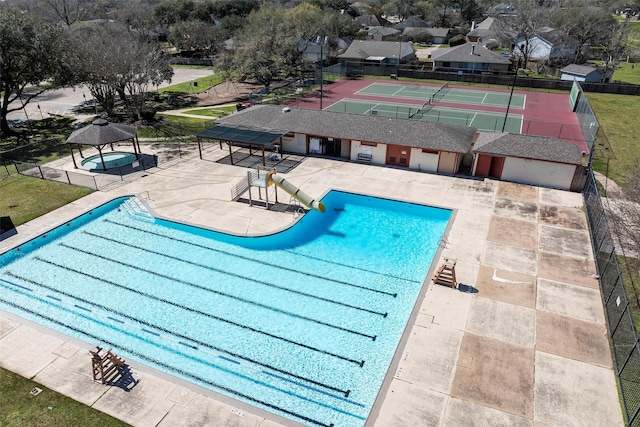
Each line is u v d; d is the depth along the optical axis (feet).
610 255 76.02
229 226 97.30
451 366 60.44
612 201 103.81
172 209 104.73
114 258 87.10
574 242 90.63
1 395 55.11
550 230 95.20
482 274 80.33
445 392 56.49
